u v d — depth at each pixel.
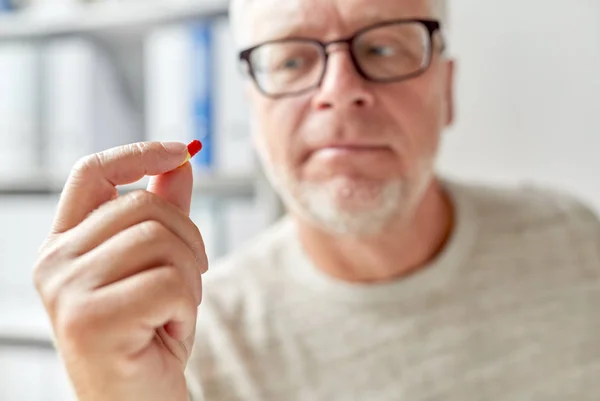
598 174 0.74
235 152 0.75
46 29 0.83
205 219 0.77
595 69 0.74
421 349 0.55
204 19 0.76
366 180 0.49
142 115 0.95
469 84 0.78
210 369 0.56
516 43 0.76
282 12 0.49
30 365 0.84
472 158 0.79
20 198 0.89
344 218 0.50
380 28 0.49
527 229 0.59
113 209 0.34
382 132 0.48
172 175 0.36
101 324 0.32
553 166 0.76
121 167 0.35
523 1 0.76
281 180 0.52
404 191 0.50
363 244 0.53
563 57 0.75
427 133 0.50
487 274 0.57
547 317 0.56
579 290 0.58
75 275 0.33
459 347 0.55
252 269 0.60
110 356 0.33
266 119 0.52
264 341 0.56
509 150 0.77
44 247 0.34
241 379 0.56
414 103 0.49
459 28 0.78
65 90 0.83
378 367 0.55
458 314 0.56
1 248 0.88
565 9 0.75
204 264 0.35
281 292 0.58
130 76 0.94
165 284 0.33
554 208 0.60
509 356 0.55
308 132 0.49
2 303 0.88
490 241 0.58
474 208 0.59
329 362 0.55
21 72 0.84
